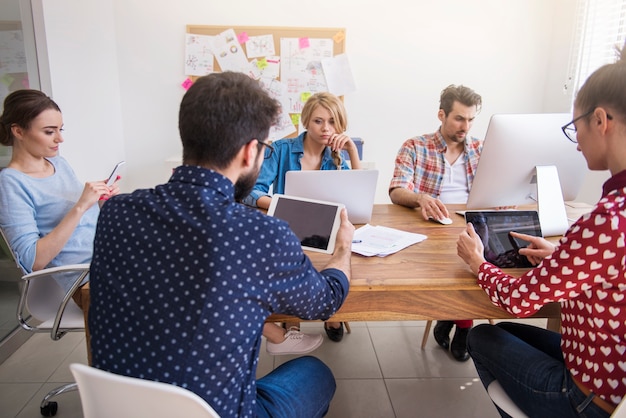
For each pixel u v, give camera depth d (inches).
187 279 32.4
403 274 50.8
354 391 76.0
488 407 72.4
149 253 33.1
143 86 146.5
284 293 35.3
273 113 38.4
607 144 38.4
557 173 63.8
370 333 94.4
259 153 38.9
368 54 147.1
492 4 144.4
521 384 46.8
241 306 33.0
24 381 78.3
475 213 56.1
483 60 148.3
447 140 90.4
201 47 144.0
